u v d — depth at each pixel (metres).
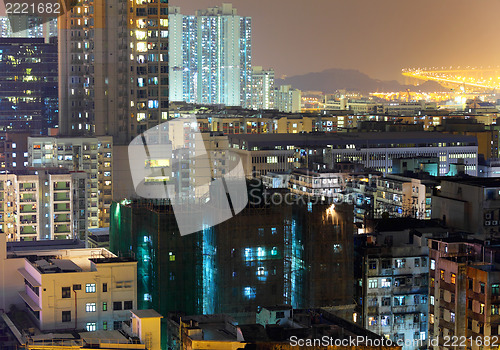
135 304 185.12
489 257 191.50
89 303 181.50
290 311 166.62
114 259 188.38
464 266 188.38
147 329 158.12
